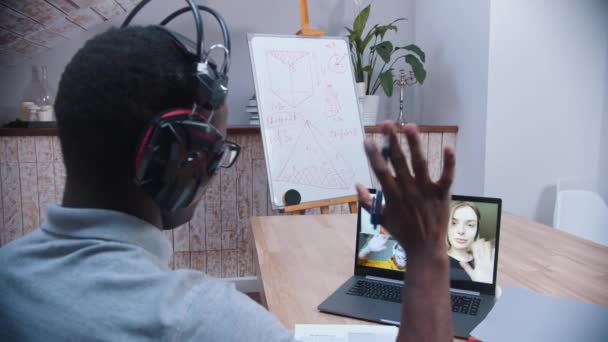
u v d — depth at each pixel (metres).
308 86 2.28
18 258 0.49
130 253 0.48
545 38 2.47
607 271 1.17
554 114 2.54
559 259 1.26
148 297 0.43
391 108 3.20
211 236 2.68
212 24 2.84
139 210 0.52
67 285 0.45
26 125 2.42
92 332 0.42
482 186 2.53
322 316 0.94
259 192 2.68
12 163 2.37
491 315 0.87
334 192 2.19
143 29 0.51
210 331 0.42
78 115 0.47
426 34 3.05
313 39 2.35
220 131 0.59
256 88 2.19
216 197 2.65
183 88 0.50
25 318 0.45
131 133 0.47
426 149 2.76
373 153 0.47
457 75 2.73
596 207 2.16
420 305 0.49
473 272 1.03
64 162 0.51
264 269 1.19
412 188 0.48
